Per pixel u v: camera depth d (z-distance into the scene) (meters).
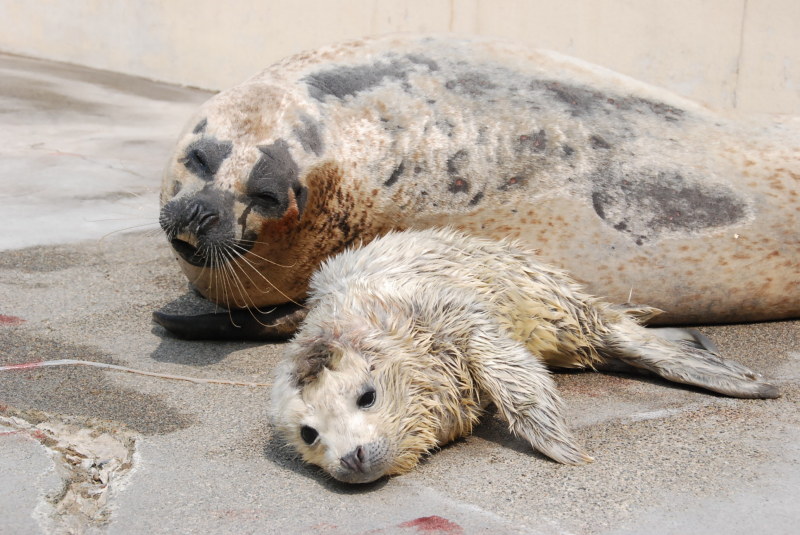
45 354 5.46
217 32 13.38
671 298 5.82
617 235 5.71
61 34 14.90
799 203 5.76
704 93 9.76
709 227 5.72
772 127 6.12
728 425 4.51
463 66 6.06
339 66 5.96
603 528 3.58
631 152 5.84
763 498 3.78
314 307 4.92
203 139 5.50
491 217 5.77
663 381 5.15
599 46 10.30
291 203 5.45
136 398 4.90
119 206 8.30
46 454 4.25
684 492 3.85
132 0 14.15
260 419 4.70
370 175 5.66
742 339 5.75
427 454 4.40
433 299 4.55
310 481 4.09
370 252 5.09
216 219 5.23
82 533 3.63
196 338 5.80
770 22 9.30
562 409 4.37
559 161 5.78
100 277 6.80
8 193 8.49
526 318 5.05
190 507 3.82
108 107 11.96
